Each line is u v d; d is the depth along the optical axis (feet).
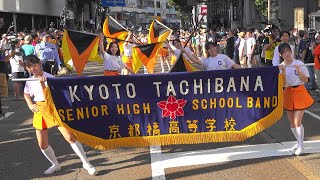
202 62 24.49
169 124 20.34
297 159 20.31
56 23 153.48
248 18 147.54
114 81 19.79
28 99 19.34
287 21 114.83
